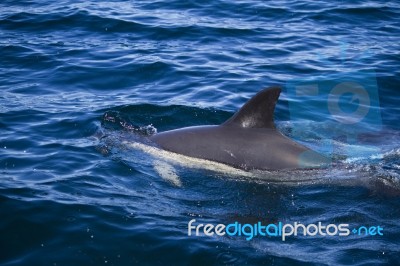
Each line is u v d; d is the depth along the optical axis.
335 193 13.05
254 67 20.47
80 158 14.27
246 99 18.09
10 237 11.08
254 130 14.38
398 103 18.36
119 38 22.83
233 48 22.12
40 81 19.17
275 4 26.92
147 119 16.72
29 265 10.37
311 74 20.02
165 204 12.50
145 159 14.30
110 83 19.16
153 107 17.28
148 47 21.95
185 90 18.62
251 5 26.69
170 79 19.42
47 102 17.62
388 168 14.05
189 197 12.87
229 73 19.89
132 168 13.89
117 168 13.84
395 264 10.60
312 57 21.44
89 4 26.50
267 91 14.09
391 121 17.19
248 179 13.60
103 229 11.41
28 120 16.33
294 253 10.94
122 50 21.58
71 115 16.67
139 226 11.59
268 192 13.16
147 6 26.44
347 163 14.13
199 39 22.84
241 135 14.27
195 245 11.07
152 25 23.91
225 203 12.70
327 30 24.22
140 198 12.66
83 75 19.56
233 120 14.56
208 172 13.83
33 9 25.69
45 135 15.50
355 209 12.39
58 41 22.36
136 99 17.92
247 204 12.68
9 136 15.34
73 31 23.38
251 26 24.34
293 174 13.65
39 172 13.51
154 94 18.34
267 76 19.75
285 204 12.70
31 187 12.75
